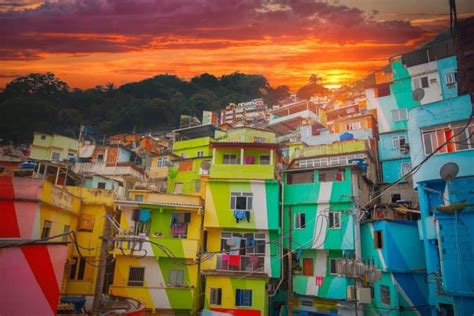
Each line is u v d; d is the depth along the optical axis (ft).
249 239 67.67
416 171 51.01
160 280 66.18
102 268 41.65
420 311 55.52
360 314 56.70
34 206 52.39
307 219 67.72
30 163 78.74
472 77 49.75
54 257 30.37
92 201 73.10
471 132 48.01
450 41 75.05
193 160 112.06
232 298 61.00
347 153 83.56
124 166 107.86
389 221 58.44
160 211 71.05
